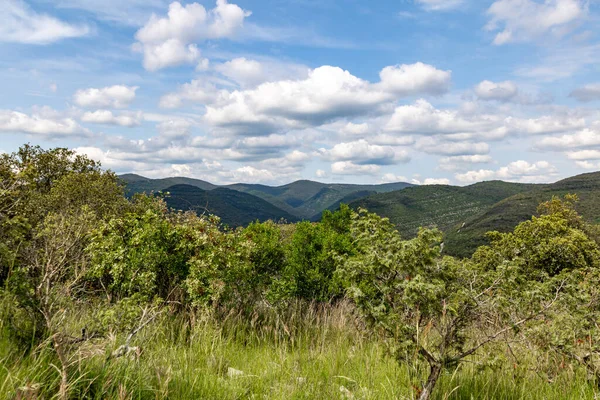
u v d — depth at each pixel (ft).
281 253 29.86
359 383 13.15
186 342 17.40
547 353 13.28
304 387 12.64
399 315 11.50
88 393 8.89
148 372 10.65
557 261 53.83
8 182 14.23
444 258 12.07
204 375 12.43
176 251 24.20
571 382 12.91
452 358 11.09
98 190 48.06
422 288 10.48
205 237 24.11
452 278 11.99
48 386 8.41
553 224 61.00
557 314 12.42
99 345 11.12
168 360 12.42
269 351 17.84
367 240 13.15
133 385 9.62
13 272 10.66
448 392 11.41
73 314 12.94
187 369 12.45
